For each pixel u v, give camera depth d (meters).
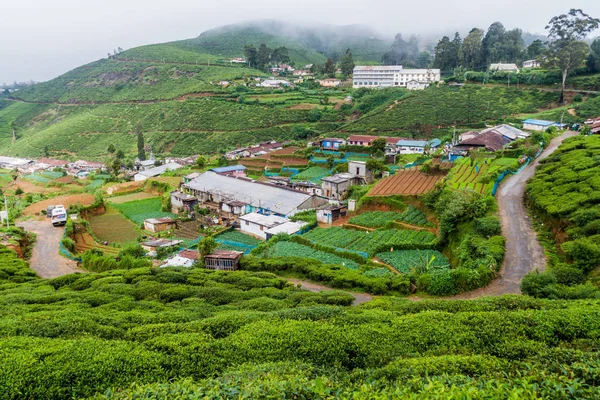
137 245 59.31
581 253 35.03
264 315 25.53
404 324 22.42
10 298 34.25
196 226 76.56
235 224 75.12
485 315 22.78
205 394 14.31
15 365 17.17
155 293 37.56
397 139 113.31
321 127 141.88
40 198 98.88
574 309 22.59
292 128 143.75
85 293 36.53
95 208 86.62
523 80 134.88
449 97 134.88
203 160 115.38
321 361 19.56
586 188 46.62
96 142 163.88
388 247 52.22
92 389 16.52
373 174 90.62
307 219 69.88
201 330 23.23
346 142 115.94
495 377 15.64
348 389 14.62
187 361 18.86
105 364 17.67
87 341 20.06
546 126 100.38
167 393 14.95
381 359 19.31
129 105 186.88
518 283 37.19
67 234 68.69
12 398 15.85
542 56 142.25
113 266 53.56
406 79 171.88
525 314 22.47
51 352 18.41
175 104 172.62
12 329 22.78
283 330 21.72
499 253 40.72
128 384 16.84
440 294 38.38
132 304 32.28
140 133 139.50
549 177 54.91
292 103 161.62
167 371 18.05
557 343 20.23
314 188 87.25
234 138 142.00
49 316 26.09
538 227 47.22
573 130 97.69
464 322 22.22
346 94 170.25
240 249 62.84
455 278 38.53
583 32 124.62
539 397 12.41
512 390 12.45
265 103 161.62
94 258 56.16
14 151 172.38
